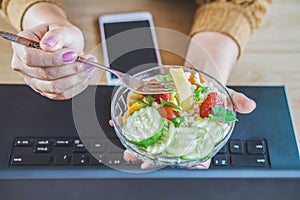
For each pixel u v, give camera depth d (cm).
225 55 70
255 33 74
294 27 75
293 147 63
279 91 68
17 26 73
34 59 59
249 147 62
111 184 59
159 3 77
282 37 74
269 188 60
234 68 71
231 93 64
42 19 70
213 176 60
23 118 64
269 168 61
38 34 62
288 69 71
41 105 65
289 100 68
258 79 70
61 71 60
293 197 59
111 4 76
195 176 60
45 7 72
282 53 72
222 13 74
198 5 77
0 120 64
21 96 66
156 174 60
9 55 70
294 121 66
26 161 60
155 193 59
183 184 59
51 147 61
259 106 66
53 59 59
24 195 58
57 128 63
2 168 60
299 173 61
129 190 59
